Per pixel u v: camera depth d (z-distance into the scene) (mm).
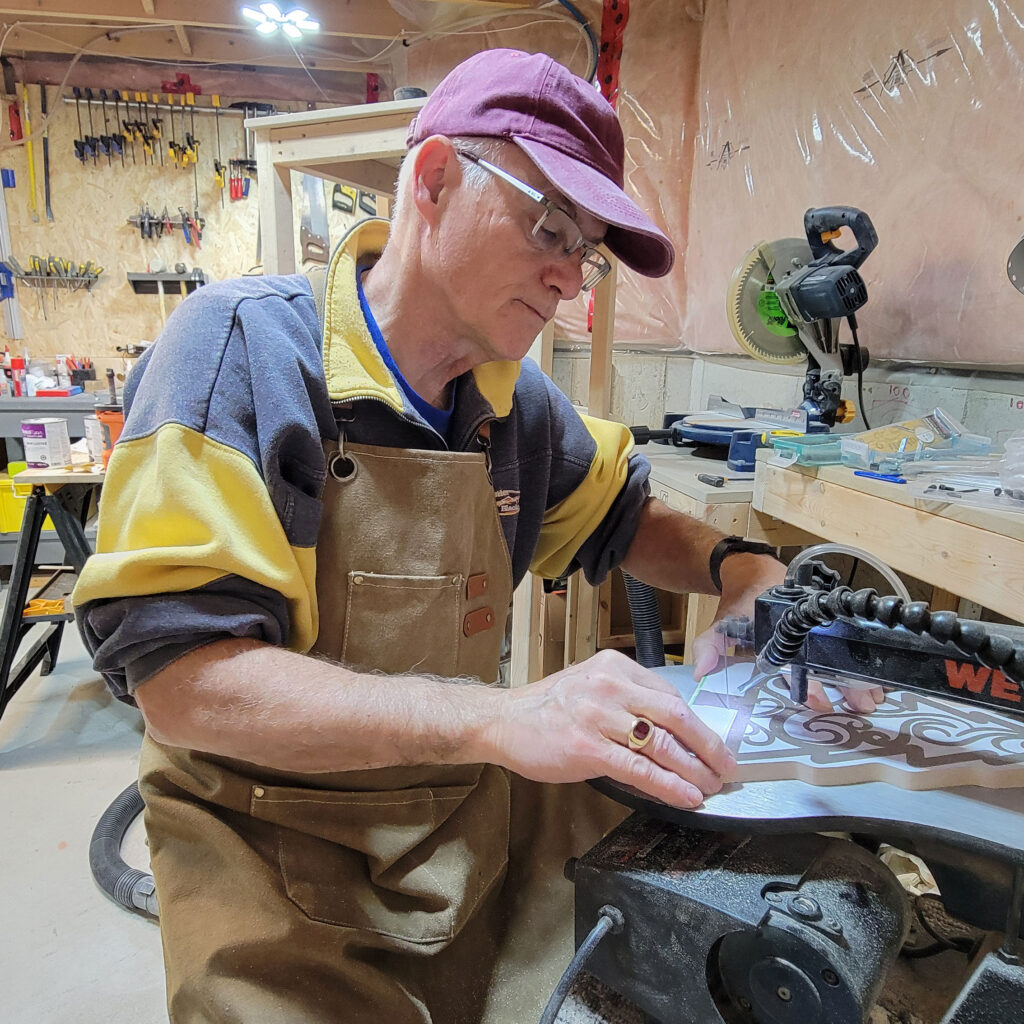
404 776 790
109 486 687
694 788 569
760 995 499
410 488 780
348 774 767
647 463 1160
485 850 799
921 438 1096
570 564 1189
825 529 1085
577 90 719
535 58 722
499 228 712
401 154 1426
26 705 2248
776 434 1294
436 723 642
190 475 653
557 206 704
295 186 2660
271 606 696
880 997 601
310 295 813
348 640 792
